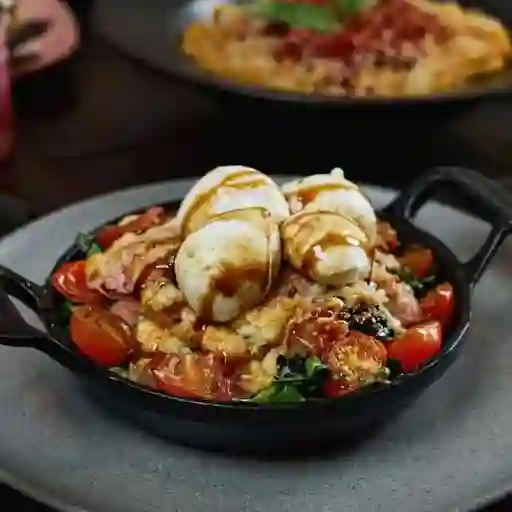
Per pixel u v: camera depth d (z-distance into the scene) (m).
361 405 0.73
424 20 1.16
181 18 1.17
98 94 1.13
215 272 0.74
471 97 1.00
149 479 0.73
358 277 0.76
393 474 0.74
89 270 0.78
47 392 0.78
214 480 0.73
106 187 0.99
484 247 0.84
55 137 1.05
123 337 0.75
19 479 0.73
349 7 1.15
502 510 0.73
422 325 0.76
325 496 0.73
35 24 1.12
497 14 1.31
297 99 0.98
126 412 0.75
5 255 0.86
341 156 1.04
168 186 0.93
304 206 0.78
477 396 0.78
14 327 0.75
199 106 1.11
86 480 0.73
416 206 0.87
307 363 0.73
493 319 0.84
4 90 1.01
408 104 0.99
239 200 0.77
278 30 1.16
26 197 0.98
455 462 0.74
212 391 0.73
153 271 0.77
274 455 0.75
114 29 1.13
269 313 0.75
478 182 0.86
